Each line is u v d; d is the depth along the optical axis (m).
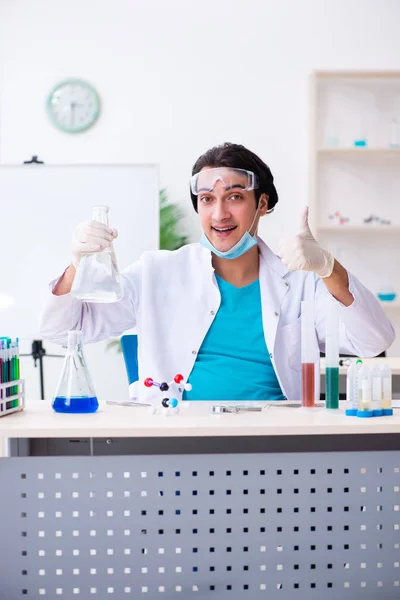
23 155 4.63
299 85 4.65
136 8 4.62
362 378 1.53
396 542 1.46
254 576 1.43
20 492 1.42
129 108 4.63
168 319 2.10
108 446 1.67
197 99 4.64
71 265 1.82
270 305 2.06
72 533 1.42
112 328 2.14
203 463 1.43
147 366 2.07
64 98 4.62
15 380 1.63
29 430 1.39
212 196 2.01
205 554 1.43
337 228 4.52
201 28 4.63
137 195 3.87
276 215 4.64
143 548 1.42
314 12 4.64
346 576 1.45
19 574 1.42
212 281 2.09
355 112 4.66
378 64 4.67
